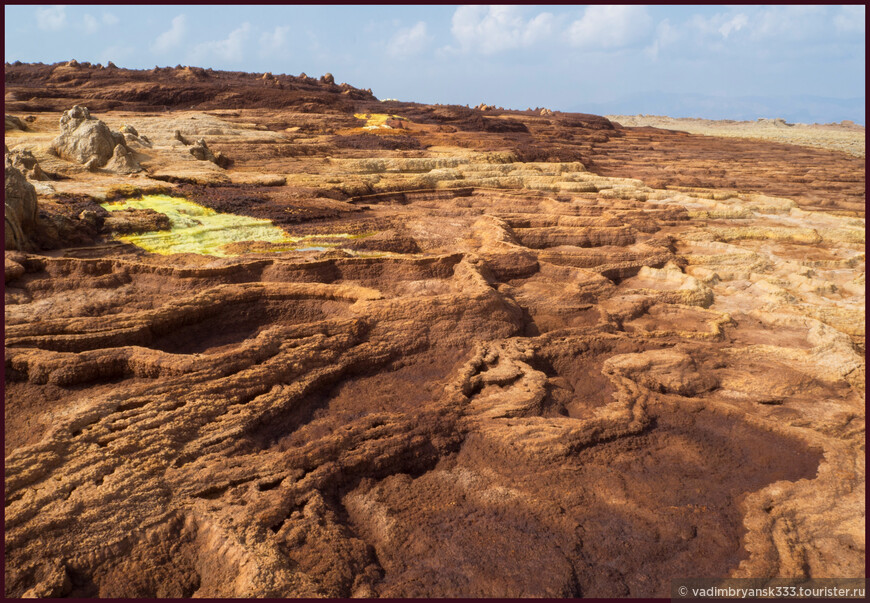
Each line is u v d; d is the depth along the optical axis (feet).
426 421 39.47
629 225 90.53
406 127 189.16
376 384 44.70
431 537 31.14
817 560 30.01
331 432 37.86
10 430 32.89
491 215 91.15
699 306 66.49
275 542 28.14
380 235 77.97
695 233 95.55
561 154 154.51
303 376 41.68
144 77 205.16
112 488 28.66
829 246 97.81
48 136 105.60
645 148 205.87
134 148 105.70
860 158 197.67
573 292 63.21
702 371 50.26
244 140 138.00
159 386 36.55
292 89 229.04
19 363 37.29
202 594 26.08
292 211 85.35
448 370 47.29
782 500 34.27
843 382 48.96
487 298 52.54
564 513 33.06
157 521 28.30
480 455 38.32
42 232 61.26
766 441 41.34
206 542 28.22
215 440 33.86
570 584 27.91
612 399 45.50
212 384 37.70
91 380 38.17
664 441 41.19
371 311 49.39
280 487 31.94
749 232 101.14
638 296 66.23
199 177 95.45
